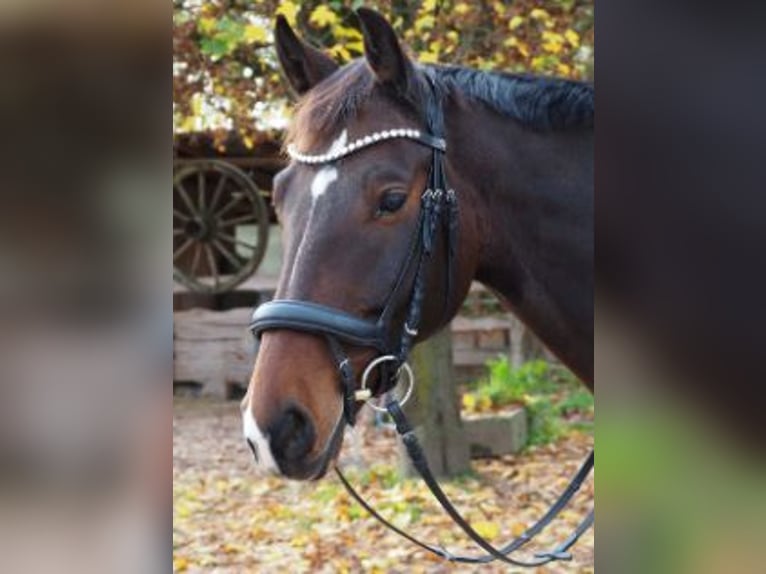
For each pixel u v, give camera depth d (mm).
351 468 5848
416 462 1878
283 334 1682
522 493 5188
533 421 6461
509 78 1960
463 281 1878
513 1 4516
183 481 5984
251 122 5109
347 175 1718
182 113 4906
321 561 4309
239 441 7281
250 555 4445
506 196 1918
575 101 1898
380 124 1752
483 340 8891
